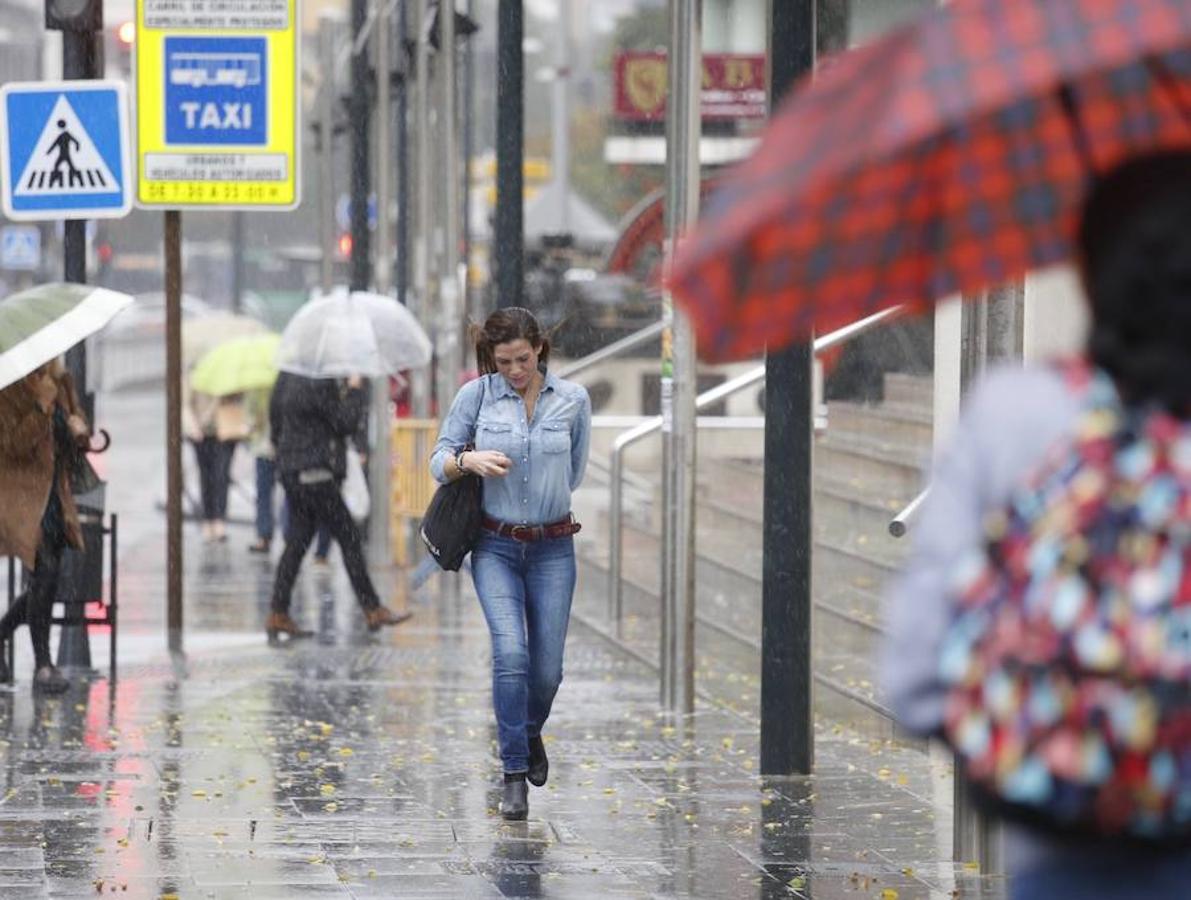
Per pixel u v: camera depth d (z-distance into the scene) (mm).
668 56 35438
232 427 69250
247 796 28594
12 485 36938
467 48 77125
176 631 45406
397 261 84250
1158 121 10781
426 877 23641
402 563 63625
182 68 44281
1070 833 9203
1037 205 10688
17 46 145250
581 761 31625
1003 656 9211
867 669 34719
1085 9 9180
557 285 80125
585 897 22750
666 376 36500
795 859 24844
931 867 24375
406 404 73688
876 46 9281
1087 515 9258
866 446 38312
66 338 36719
